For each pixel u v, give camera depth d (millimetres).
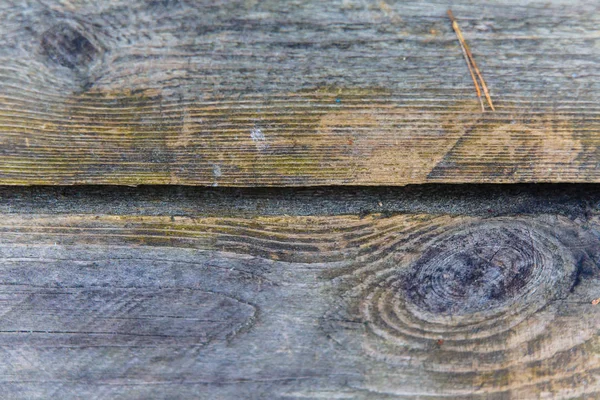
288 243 464
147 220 464
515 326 465
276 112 441
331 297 465
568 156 447
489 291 463
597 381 467
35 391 468
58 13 422
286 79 434
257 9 423
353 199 467
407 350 466
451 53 429
